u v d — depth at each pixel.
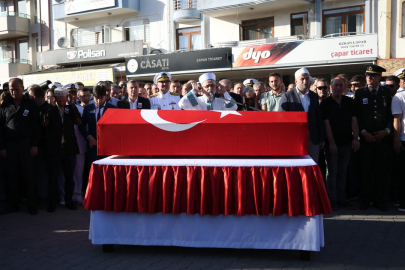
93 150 6.49
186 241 3.96
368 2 15.46
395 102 5.72
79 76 20.25
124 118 4.14
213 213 3.84
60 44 22.14
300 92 5.65
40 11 23.55
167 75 6.51
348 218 5.46
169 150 4.04
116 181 3.97
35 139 5.85
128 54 19.78
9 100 5.83
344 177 6.12
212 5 17.78
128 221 4.04
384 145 5.85
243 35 18.53
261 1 16.50
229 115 4.10
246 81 8.77
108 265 3.87
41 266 3.88
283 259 3.98
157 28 20.19
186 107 4.75
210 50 17.00
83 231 5.01
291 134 3.94
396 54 15.32
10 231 5.04
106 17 21.53
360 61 14.55
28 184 5.85
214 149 4.00
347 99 6.02
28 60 24.08
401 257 4.04
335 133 5.98
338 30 16.36
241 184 3.81
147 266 3.83
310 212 3.71
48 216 5.74
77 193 6.59
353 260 3.96
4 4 24.95
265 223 3.85
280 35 17.58
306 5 16.78
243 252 4.17
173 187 3.93
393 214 5.67
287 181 3.77
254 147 3.96
